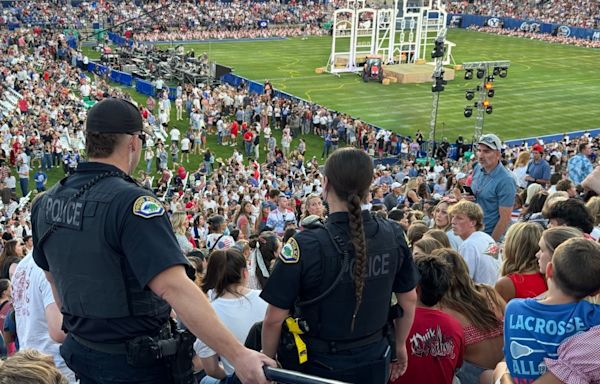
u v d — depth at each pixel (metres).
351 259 4.02
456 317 5.87
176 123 49.81
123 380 3.66
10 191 27.56
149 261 3.43
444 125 50.12
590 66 75.19
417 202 17.41
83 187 3.69
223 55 76.44
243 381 3.45
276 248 8.58
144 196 3.57
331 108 54.53
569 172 16.20
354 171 4.05
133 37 76.56
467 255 7.75
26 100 43.44
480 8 102.69
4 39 66.06
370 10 66.38
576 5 96.62
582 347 4.06
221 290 6.03
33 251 4.04
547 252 5.23
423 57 69.94
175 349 3.66
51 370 3.75
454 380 5.99
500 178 9.55
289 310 4.18
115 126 3.76
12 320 8.12
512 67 73.12
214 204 26.19
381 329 4.27
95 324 3.64
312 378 3.40
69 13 84.38
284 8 96.62
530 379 4.31
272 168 36.94
